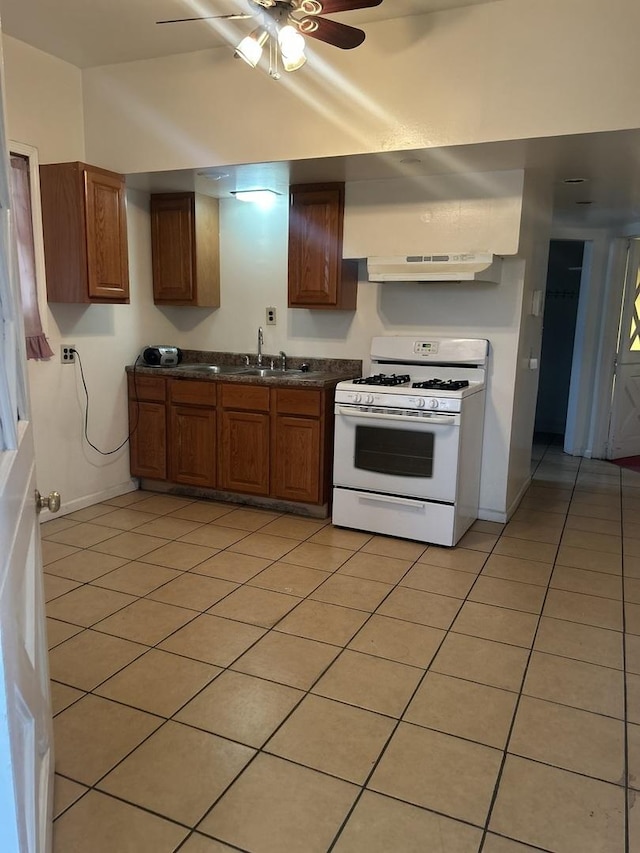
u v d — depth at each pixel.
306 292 3.97
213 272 4.53
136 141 3.64
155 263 4.44
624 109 2.62
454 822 1.61
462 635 2.54
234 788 1.71
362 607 2.76
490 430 3.90
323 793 1.70
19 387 1.31
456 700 2.12
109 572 3.07
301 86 3.19
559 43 2.68
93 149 3.77
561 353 7.15
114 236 3.71
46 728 1.47
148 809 1.63
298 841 1.55
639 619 2.71
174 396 4.19
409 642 2.48
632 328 5.71
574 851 1.53
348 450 3.64
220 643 2.44
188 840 1.54
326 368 4.32
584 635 2.56
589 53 2.64
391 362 4.04
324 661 2.33
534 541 3.63
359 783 1.74
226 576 3.05
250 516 3.96
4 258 1.10
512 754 1.86
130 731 1.93
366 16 2.92
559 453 6.18
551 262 7.02
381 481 3.58
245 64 3.29
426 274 3.49
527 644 2.48
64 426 3.86
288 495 3.96
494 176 3.40
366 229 3.75
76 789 1.69
